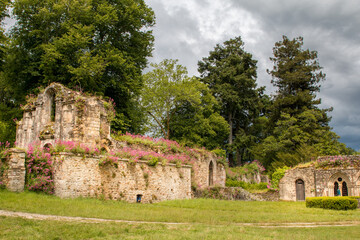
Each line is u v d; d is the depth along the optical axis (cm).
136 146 2894
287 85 5653
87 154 2108
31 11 3262
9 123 3559
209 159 3950
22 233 1041
